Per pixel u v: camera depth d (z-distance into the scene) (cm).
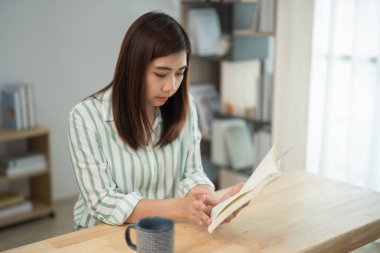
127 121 149
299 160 307
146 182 162
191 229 138
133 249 119
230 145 357
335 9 280
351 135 282
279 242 130
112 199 145
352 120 280
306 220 145
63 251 124
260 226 140
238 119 363
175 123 161
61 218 342
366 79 275
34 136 344
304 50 292
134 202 143
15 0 331
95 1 367
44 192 347
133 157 157
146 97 149
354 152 283
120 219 141
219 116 367
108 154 155
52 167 371
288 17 293
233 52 339
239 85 364
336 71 288
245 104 368
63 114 369
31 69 347
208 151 397
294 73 298
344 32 282
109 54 383
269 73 324
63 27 356
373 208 155
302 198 163
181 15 372
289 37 295
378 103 268
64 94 366
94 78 379
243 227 139
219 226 140
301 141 304
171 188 171
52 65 356
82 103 155
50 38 352
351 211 152
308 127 301
